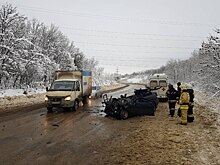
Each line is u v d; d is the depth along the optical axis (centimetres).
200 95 2833
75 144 841
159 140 884
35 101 2416
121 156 711
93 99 2725
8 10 2725
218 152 745
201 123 1215
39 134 987
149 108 1480
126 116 1366
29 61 2903
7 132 1018
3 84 2922
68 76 2059
